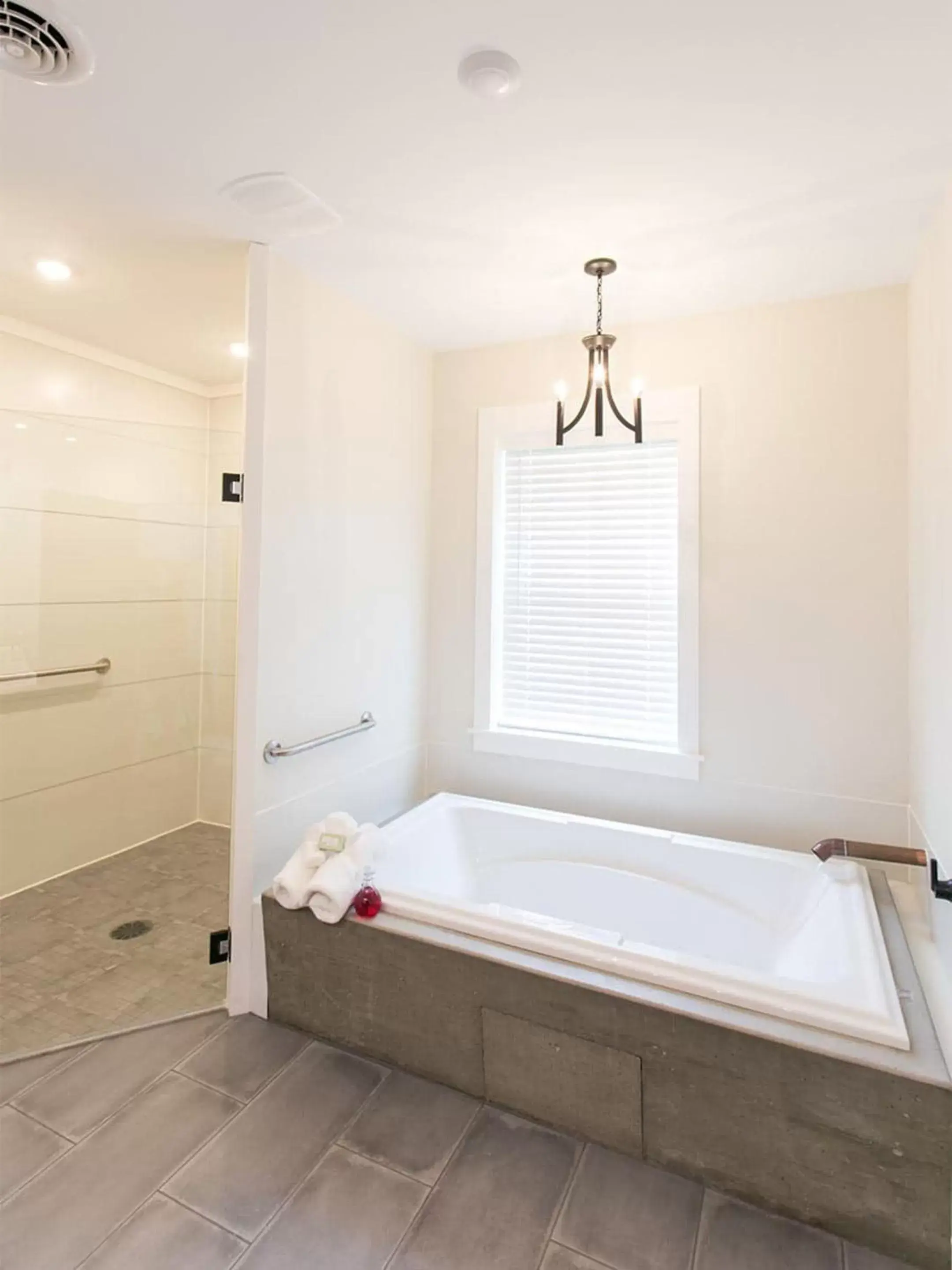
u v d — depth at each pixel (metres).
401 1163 1.62
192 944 2.65
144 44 1.30
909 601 2.30
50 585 3.10
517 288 2.40
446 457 3.08
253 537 2.18
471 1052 1.83
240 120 1.53
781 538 2.48
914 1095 1.36
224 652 3.73
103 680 3.35
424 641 3.11
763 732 2.53
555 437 2.84
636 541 2.77
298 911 2.08
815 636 2.45
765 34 1.26
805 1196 1.47
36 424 2.97
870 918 1.90
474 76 1.37
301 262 2.24
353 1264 1.37
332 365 2.46
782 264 2.19
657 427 2.65
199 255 2.20
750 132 1.55
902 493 2.32
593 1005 1.66
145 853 3.49
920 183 1.75
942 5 1.19
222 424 3.69
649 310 2.56
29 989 2.33
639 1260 1.39
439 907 1.97
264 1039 2.07
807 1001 1.53
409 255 2.18
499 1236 1.43
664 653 2.73
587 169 1.70
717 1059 1.53
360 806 2.72
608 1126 1.67
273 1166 1.60
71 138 1.60
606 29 1.25
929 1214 1.36
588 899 2.60
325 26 1.25
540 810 2.79
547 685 2.95
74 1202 1.50
